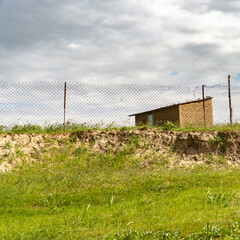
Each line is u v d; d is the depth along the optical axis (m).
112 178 10.67
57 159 12.67
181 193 8.51
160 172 11.37
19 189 9.46
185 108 21.59
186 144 13.75
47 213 7.41
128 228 5.64
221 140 13.80
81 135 13.98
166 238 4.99
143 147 13.49
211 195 7.44
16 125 14.03
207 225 5.07
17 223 6.34
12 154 12.38
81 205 8.01
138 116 24.86
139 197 8.53
